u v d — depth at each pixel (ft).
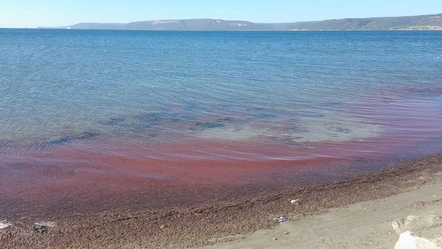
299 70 100.94
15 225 23.71
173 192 29.01
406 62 122.72
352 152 38.29
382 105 59.67
